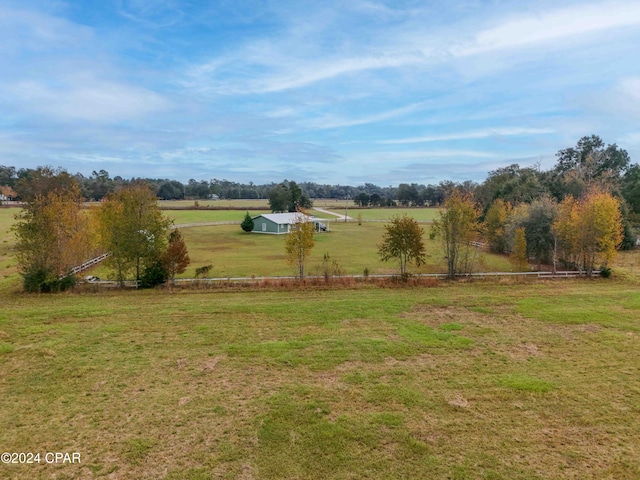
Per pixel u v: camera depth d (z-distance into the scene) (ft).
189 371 34.88
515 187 161.79
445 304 56.75
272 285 68.64
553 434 25.75
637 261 104.73
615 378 33.65
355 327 46.80
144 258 68.95
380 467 22.43
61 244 69.41
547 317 50.62
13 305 56.13
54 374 34.09
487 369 35.40
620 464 22.86
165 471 21.98
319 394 30.76
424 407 28.89
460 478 21.58
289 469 22.22
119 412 28.14
